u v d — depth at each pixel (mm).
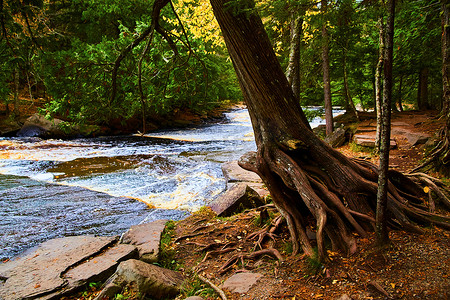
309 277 3229
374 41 11828
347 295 2783
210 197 8156
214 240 4781
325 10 3576
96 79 5441
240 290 3264
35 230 6117
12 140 16391
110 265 3836
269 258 3953
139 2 20578
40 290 3342
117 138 19500
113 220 6672
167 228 5375
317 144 4152
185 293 3486
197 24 8914
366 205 3965
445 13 6043
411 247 3318
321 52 11148
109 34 23328
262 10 3383
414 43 9891
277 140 4117
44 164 11688
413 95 22984
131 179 9875
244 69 4023
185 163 12133
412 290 2705
